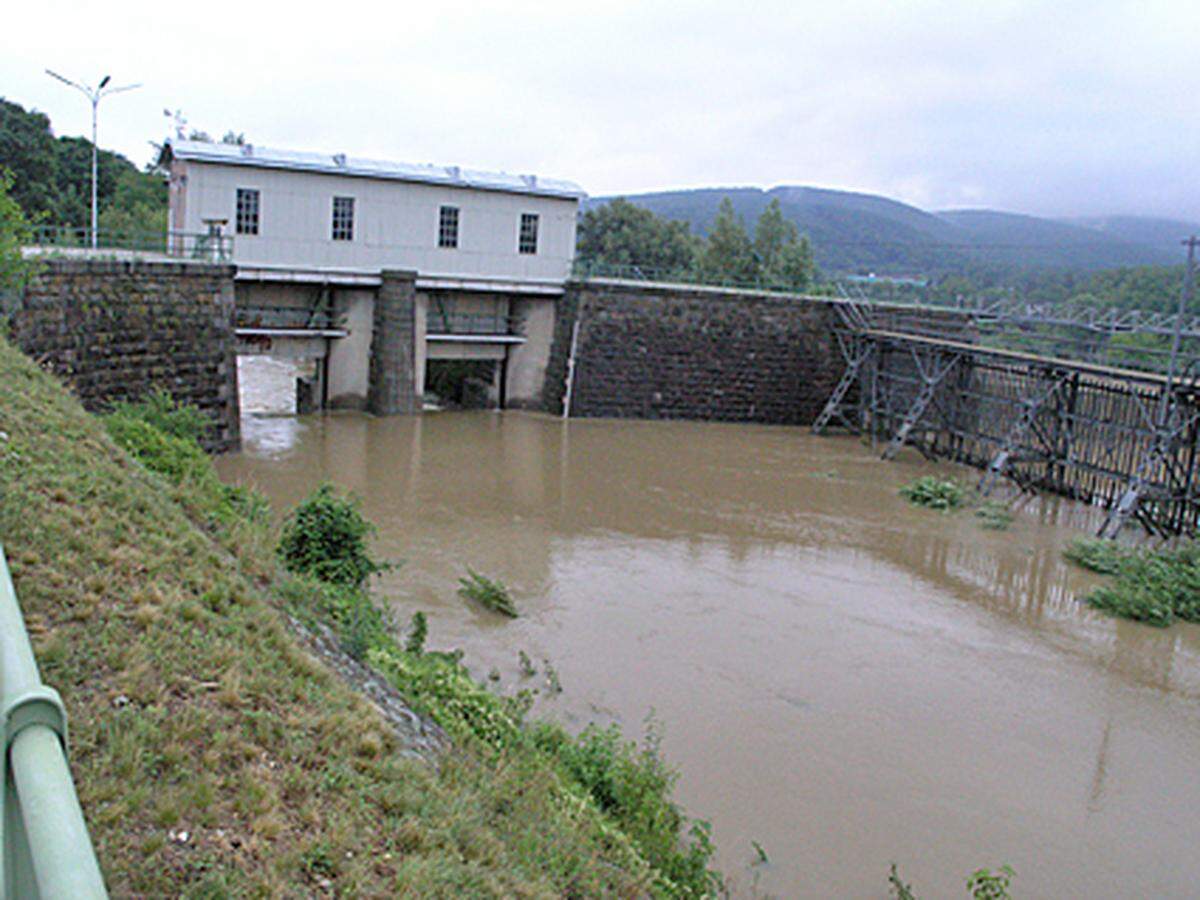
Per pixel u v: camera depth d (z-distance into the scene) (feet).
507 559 66.49
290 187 110.83
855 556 73.67
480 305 127.24
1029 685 51.93
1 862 7.07
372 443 102.12
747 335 130.62
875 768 41.73
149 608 25.44
